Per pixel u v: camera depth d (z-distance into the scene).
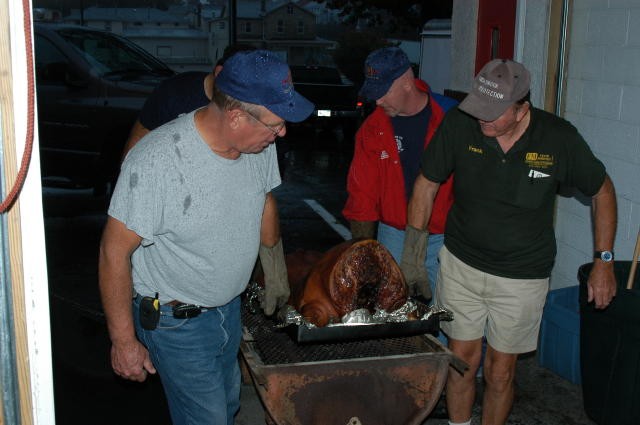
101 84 8.20
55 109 8.27
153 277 2.69
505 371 3.50
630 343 3.52
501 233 3.27
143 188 2.43
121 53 8.73
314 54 46.06
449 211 3.54
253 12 60.31
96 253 7.13
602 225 3.29
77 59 8.23
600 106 4.52
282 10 60.09
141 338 2.81
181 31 37.62
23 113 1.64
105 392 3.24
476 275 3.39
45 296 1.76
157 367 2.85
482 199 3.27
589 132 4.64
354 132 15.34
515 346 3.44
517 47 5.27
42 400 1.80
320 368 2.86
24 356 1.75
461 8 6.30
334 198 9.66
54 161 8.45
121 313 2.56
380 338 3.00
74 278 6.36
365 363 2.90
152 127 3.46
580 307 3.80
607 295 3.32
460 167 3.29
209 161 2.53
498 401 3.56
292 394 2.86
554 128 3.17
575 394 4.25
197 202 2.52
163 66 9.06
